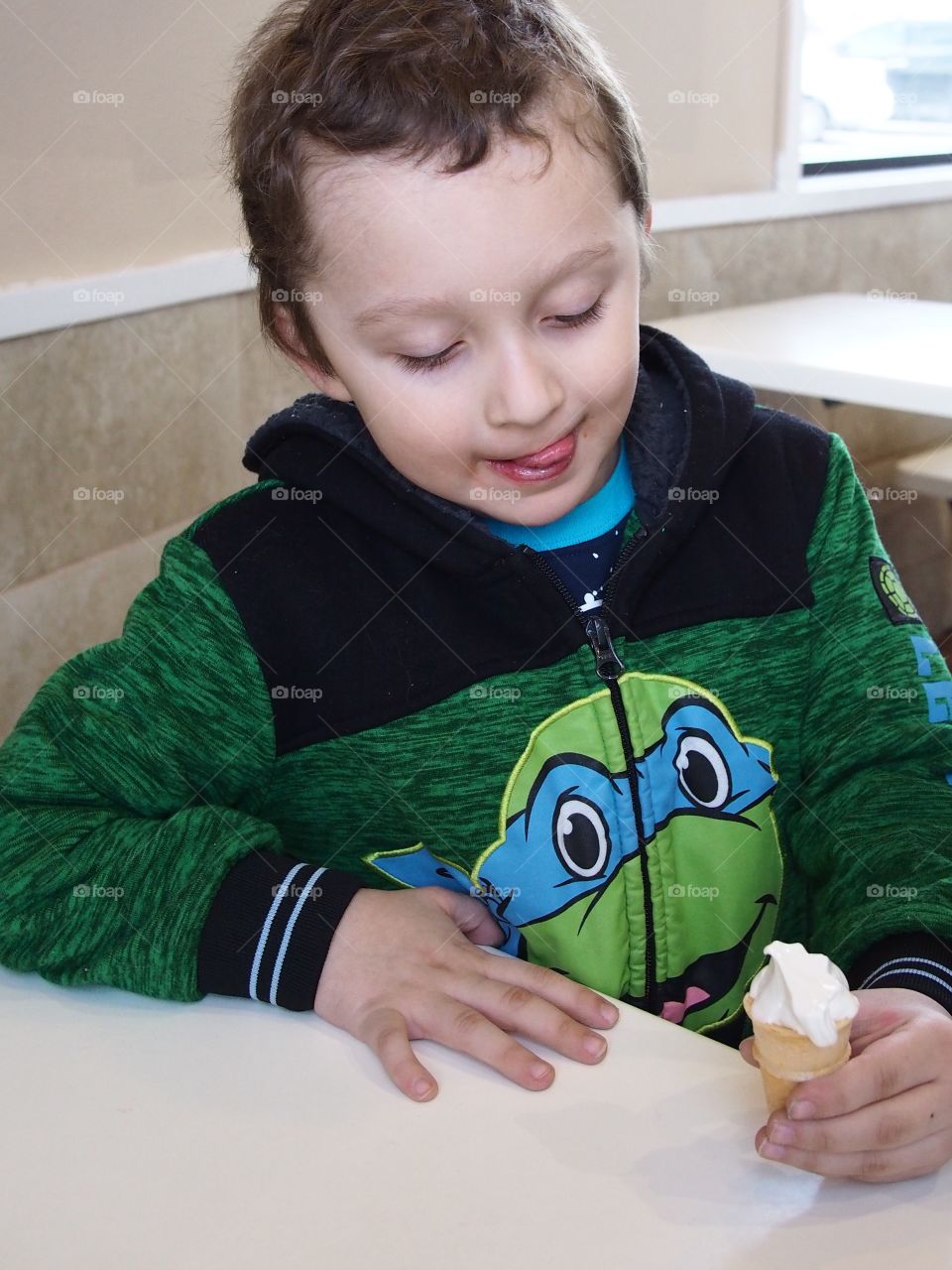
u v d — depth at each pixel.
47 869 0.78
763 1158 0.57
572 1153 0.58
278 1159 0.59
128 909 0.76
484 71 0.73
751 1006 0.56
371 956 0.72
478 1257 0.52
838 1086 0.56
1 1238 0.55
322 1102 0.63
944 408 1.70
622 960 0.92
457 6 0.77
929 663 0.92
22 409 1.45
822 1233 0.53
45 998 0.74
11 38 1.37
